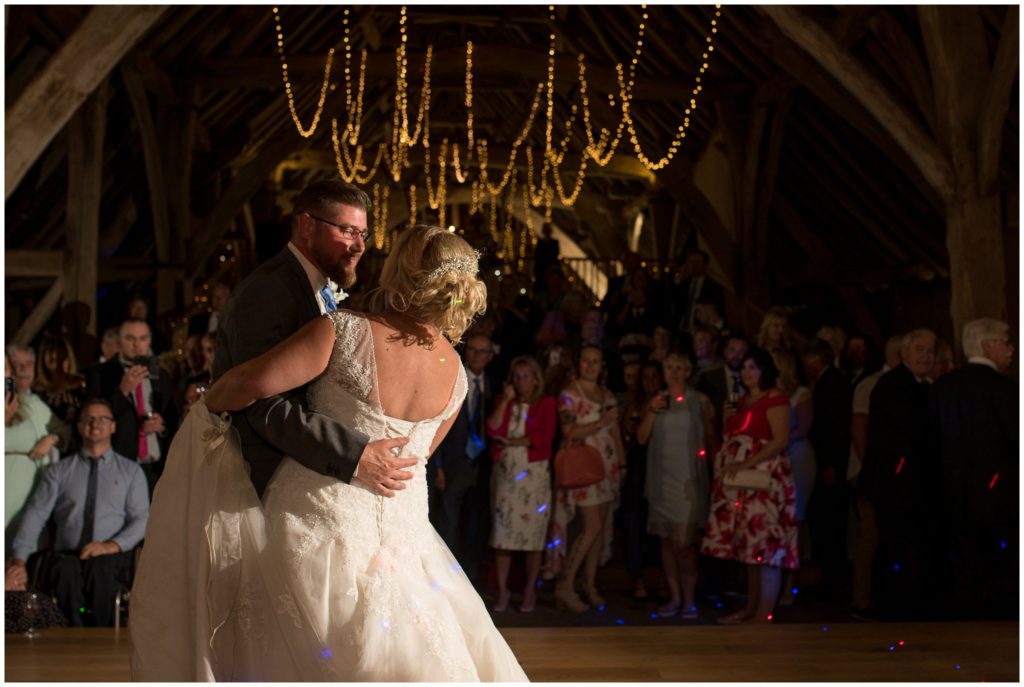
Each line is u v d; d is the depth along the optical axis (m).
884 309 11.61
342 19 11.37
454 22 13.06
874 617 5.10
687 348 7.94
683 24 10.49
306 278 2.13
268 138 12.57
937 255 9.94
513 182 15.67
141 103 9.38
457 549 5.48
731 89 10.70
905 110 6.14
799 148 10.40
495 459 5.30
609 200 16.94
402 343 2.01
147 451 5.32
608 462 5.31
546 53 11.36
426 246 2.05
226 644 1.92
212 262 12.54
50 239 9.18
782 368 5.39
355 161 14.62
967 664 3.44
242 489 1.98
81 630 3.99
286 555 1.91
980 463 4.34
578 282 14.35
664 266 11.49
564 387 5.43
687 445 5.19
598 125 13.50
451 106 15.81
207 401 1.99
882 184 9.72
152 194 9.98
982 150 5.89
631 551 5.64
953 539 4.46
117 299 10.95
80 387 5.56
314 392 2.00
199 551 1.96
